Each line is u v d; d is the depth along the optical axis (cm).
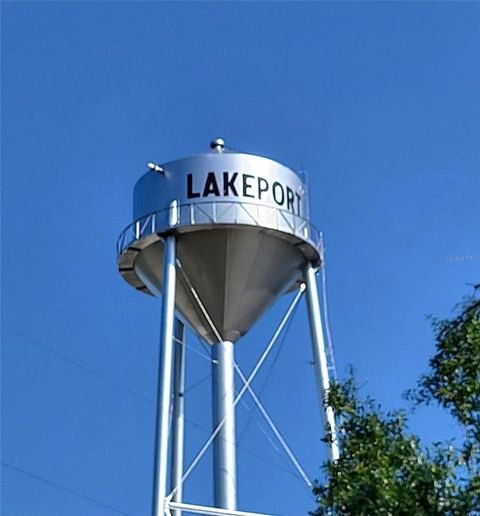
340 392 1462
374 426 1391
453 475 1261
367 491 1269
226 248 2447
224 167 2502
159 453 2194
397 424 1388
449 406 1309
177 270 2480
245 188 2480
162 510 2133
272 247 2491
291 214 2520
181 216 2448
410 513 1236
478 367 1310
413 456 1304
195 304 2536
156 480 2162
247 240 2452
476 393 1295
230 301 2505
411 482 1265
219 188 2472
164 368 2295
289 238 2511
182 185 2494
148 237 2478
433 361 1351
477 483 1242
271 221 2461
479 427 1289
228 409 2506
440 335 1357
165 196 2498
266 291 2533
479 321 1341
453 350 1334
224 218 2428
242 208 2445
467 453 1277
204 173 2497
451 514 1230
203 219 2428
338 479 1334
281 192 2531
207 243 2447
